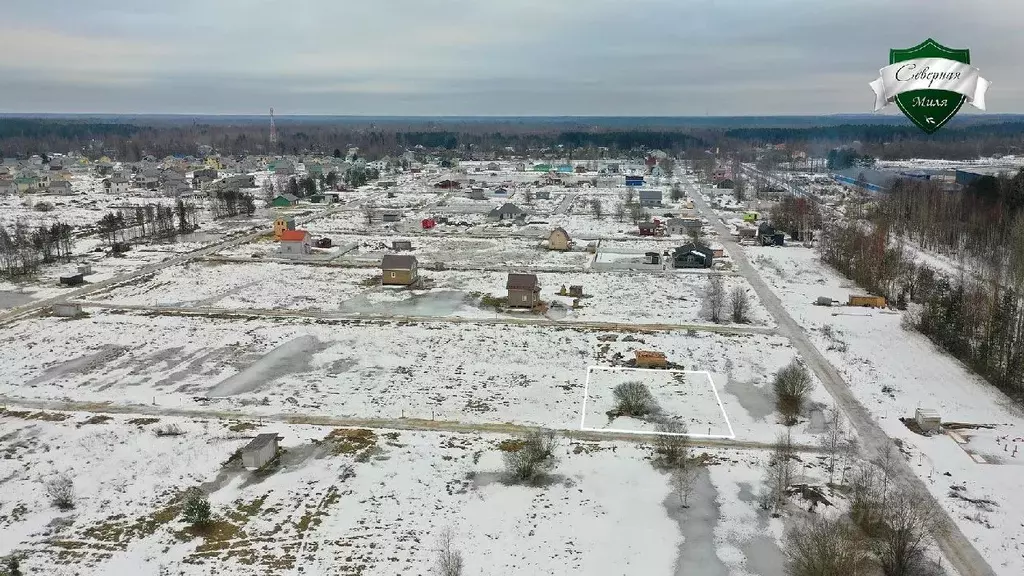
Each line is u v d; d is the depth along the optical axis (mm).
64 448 33656
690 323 54375
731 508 29297
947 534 27109
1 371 43094
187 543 26578
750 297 61938
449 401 39719
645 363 45281
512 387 41812
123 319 54094
